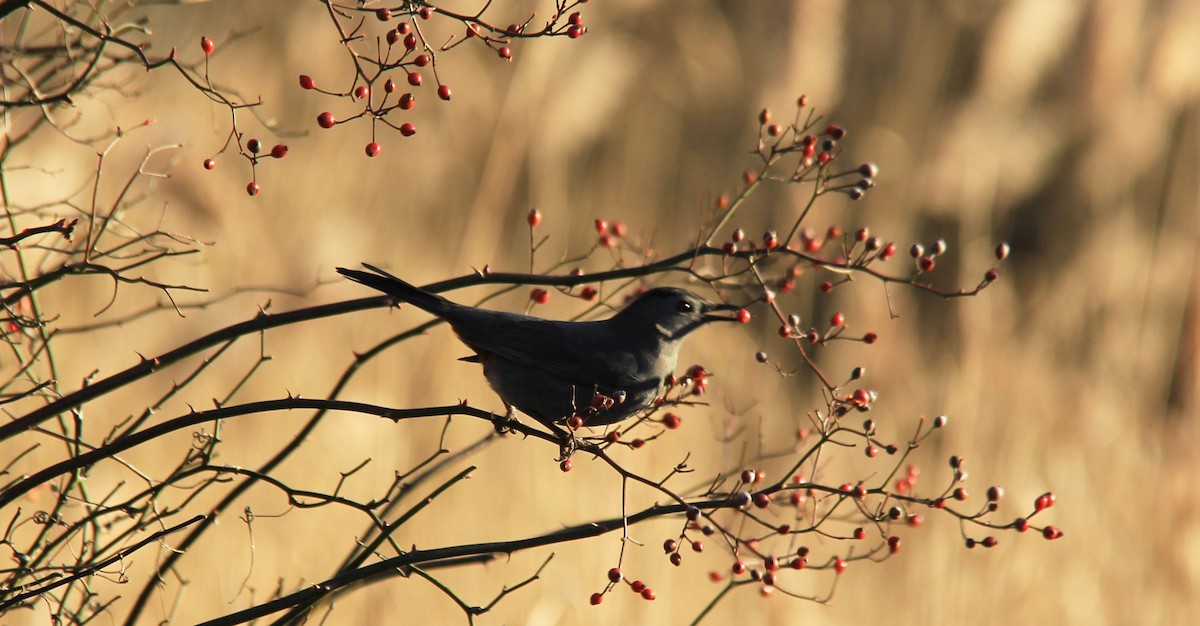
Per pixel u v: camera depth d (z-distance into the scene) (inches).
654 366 322.7
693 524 235.1
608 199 657.0
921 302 653.9
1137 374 612.4
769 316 640.4
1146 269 633.0
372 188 585.0
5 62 245.3
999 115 633.6
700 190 685.3
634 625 424.8
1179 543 530.6
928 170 634.2
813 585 469.7
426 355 502.3
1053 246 650.2
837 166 652.7
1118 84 631.2
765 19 642.2
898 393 585.6
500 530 447.2
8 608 211.5
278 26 602.9
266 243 529.7
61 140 438.3
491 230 556.4
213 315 501.7
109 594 377.7
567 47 565.0
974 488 530.9
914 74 661.9
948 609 486.0
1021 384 574.6
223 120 562.6
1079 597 492.1
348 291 528.1
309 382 487.5
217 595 392.2
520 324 314.8
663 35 681.0
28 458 408.8
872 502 537.0
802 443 285.9
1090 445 564.4
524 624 415.2
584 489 462.6
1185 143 652.7
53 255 309.3
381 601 406.6
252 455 455.2
